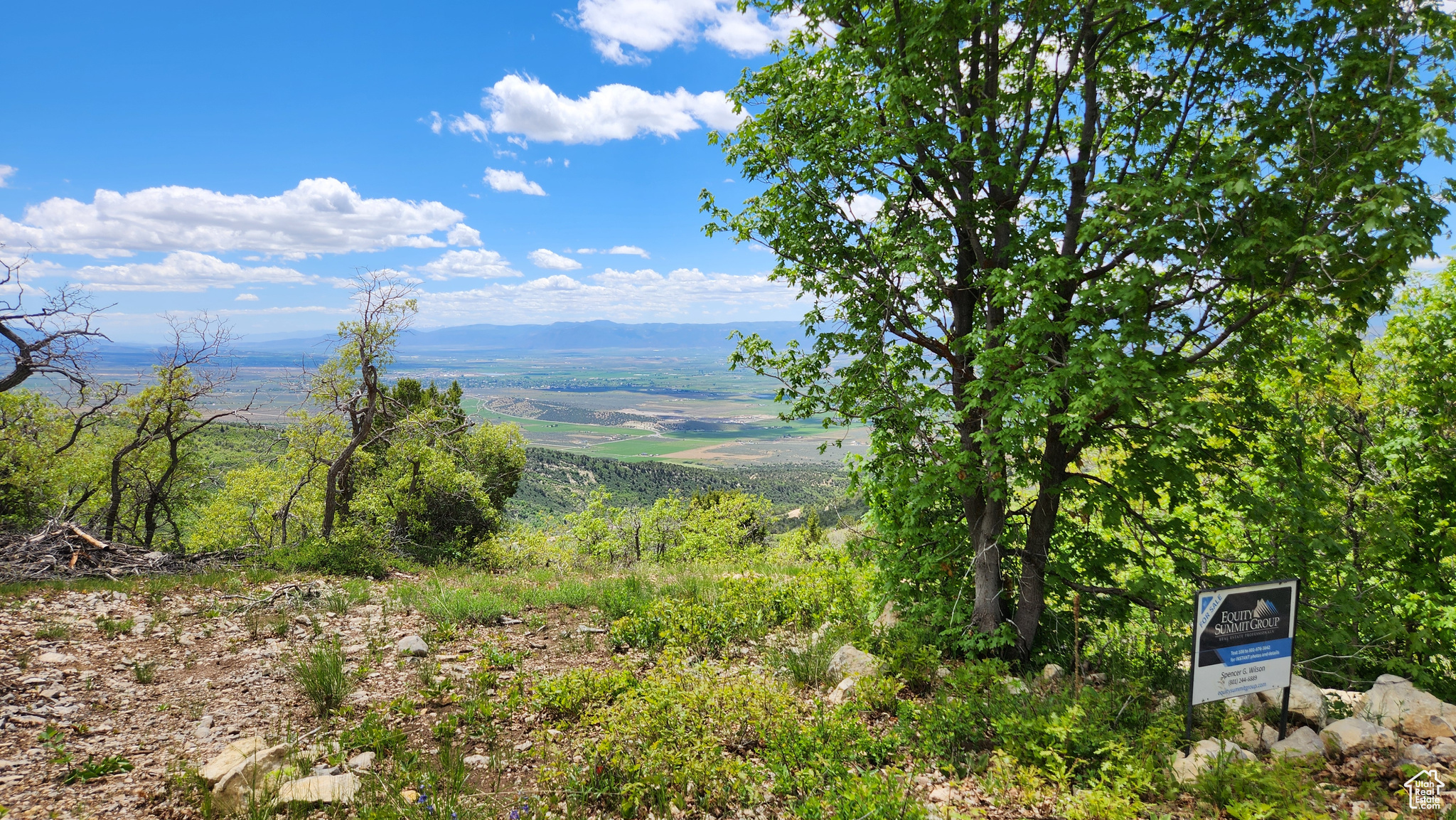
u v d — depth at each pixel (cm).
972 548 890
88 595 1101
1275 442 796
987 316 823
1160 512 986
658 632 977
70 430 2562
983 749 595
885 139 759
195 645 901
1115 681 718
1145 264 693
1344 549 764
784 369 925
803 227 874
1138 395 658
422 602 1202
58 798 484
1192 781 490
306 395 2206
